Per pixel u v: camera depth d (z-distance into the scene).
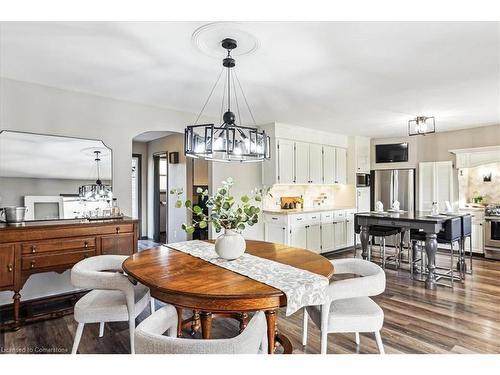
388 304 3.33
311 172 5.81
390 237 6.40
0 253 2.67
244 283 1.73
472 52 2.48
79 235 3.05
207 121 4.61
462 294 3.63
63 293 3.45
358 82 3.19
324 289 1.77
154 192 6.95
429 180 6.29
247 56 2.54
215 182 4.81
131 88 3.38
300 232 5.36
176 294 1.63
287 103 3.98
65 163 3.43
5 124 3.07
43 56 2.54
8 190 3.12
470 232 4.56
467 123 5.33
